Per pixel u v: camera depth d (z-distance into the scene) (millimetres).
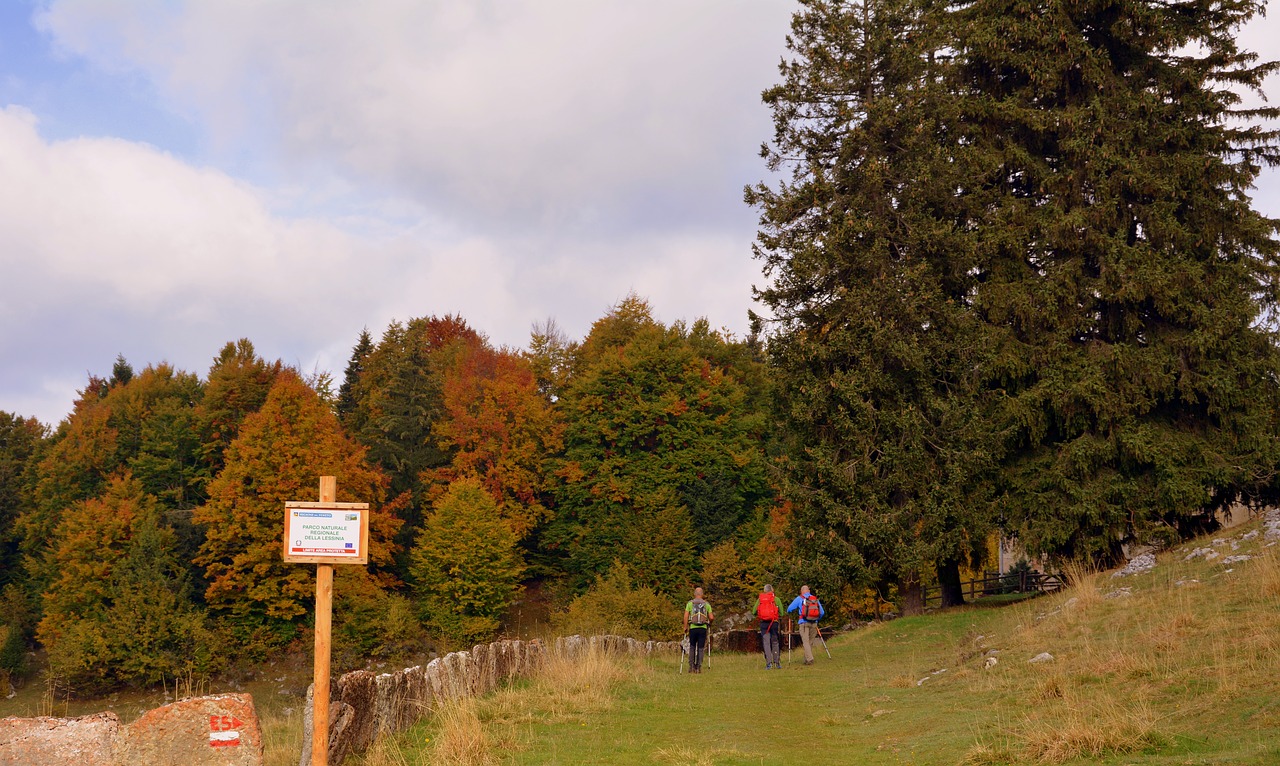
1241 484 24812
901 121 27844
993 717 10250
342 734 8547
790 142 29672
